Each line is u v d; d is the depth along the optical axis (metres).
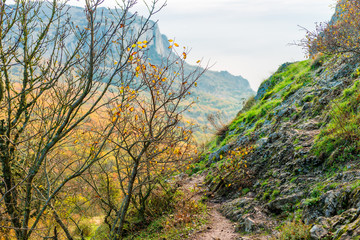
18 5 4.65
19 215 5.67
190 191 13.54
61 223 6.73
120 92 4.66
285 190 9.03
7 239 5.94
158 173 9.28
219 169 14.07
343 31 9.66
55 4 4.75
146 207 11.80
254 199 10.06
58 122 4.82
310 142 10.32
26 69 4.82
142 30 4.15
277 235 7.10
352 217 5.63
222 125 22.20
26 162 6.21
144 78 4.61
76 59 4.50
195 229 9.52
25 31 4.68
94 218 16.95
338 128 9.19
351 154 8.10
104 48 4.15
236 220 9.56
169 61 4.66
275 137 12.80
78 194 8.45
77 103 4.46
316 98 13.25
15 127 5.43
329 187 7.39
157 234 10.05
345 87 11.93
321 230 5.96
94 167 8.32
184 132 6.06
